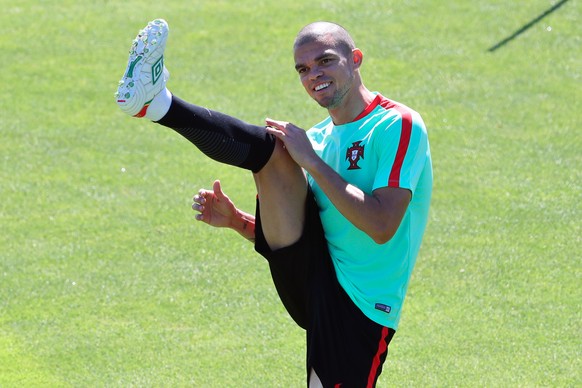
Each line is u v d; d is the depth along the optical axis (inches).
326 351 626.2
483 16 1713.8
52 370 821.9
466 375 797.9
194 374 812.6
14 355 846.5
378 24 1695.4
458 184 1189.7
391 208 586.9
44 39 1684.3
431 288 956.0
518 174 1214.3
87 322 906.7
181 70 1549.0
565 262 1004.6
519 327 877.8
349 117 622.5
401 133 599.2
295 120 1380.4
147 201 1174.3
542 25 1669.5
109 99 1473.9
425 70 1534.2
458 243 1049.5
